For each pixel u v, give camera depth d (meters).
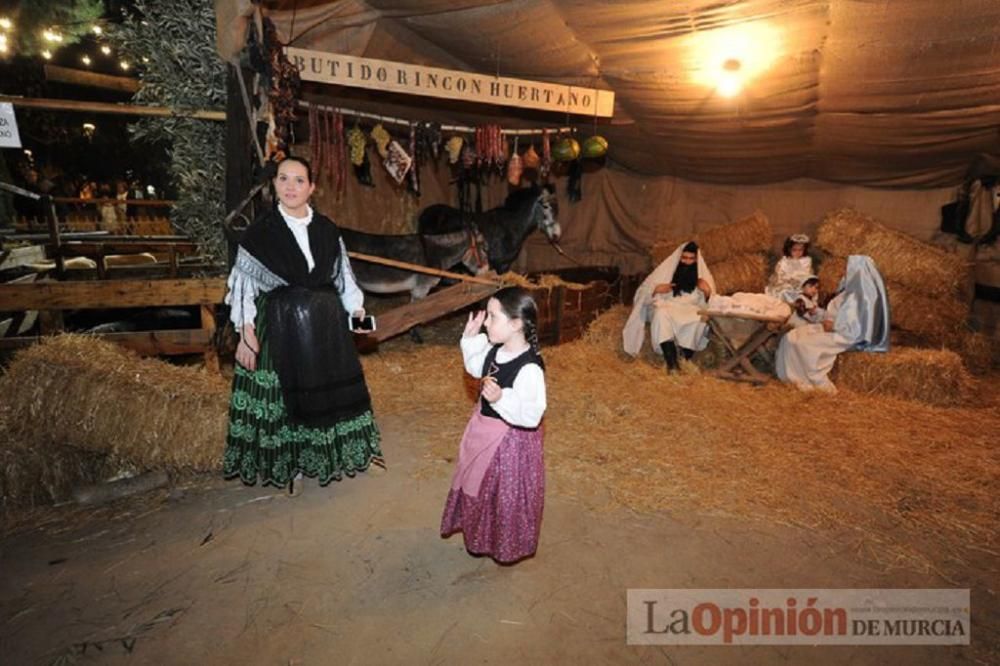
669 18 3.82
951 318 5.81
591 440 3.99
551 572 2.61
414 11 4.12
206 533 2.81
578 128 6.44
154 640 2.14
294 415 2.88
